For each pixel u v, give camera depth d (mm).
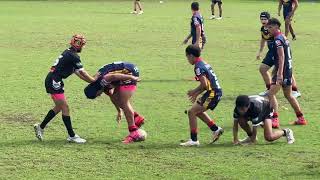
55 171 23125
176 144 27094
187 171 23125
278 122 30828
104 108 34688
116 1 138750
